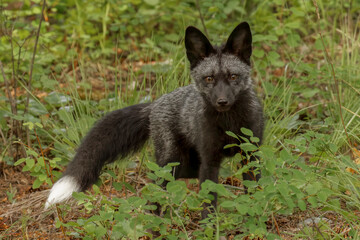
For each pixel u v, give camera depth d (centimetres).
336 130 1056
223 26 1578
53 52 1683
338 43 1655
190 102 979
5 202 1042
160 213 954
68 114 1202
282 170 736
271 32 1426
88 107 1221
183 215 880
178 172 1020
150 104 1064
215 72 914
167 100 1031
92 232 745
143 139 1064
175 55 1272
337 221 838
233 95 896
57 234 881
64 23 1805
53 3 1758
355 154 905
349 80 1220
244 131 791
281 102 1260
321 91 1322
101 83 1560
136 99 1256
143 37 1888
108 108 1296
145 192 834
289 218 876
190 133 977
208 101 922
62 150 1166
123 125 1035
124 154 1044
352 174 886
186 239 734
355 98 1228
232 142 925
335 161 871
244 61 952
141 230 751
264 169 755
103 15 1744
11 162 1167
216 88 898
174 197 727
